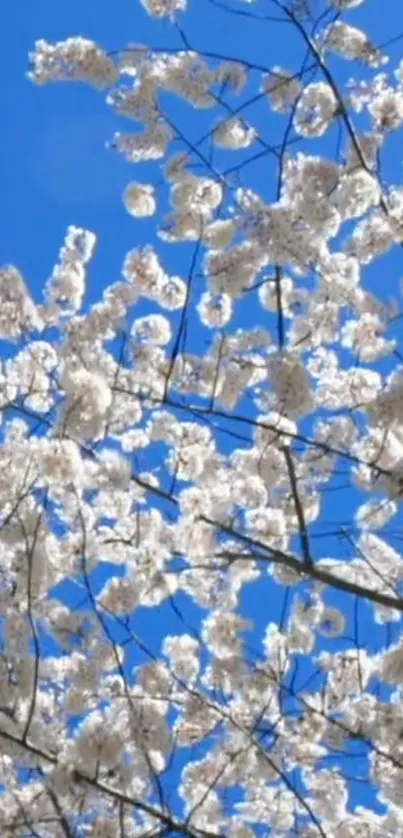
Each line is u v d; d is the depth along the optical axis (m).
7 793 5.98
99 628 6.34
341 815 6.91
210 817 6.84
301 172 6.52
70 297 7.06
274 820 6.87
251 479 6.76
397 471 5.83
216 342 6.93
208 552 6.57
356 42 6.97
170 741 5.96
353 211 6.58
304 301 6.98
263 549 6.05
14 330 6.58
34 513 5.92
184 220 6.90
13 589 5.87
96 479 6.17
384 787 6.56
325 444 6.29
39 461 5.78
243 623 6.72
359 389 6.70
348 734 6.15
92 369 6.52
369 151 6.73
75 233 7.14
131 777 5.70
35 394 6.27
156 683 6.50
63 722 6.22
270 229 6.30
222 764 6.71
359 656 6.39
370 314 6.84
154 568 6.50
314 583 6.90
